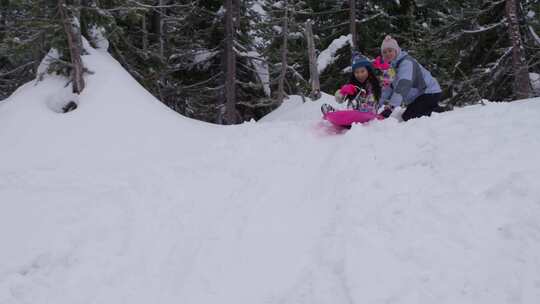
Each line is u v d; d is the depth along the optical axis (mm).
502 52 10836
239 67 15586
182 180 5109
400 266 2832
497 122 4426
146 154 6316
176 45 16500
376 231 3199
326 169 4539
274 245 3588
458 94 11516
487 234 2873
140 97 7957
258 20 15617
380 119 5617
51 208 4781
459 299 2502
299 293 2996
